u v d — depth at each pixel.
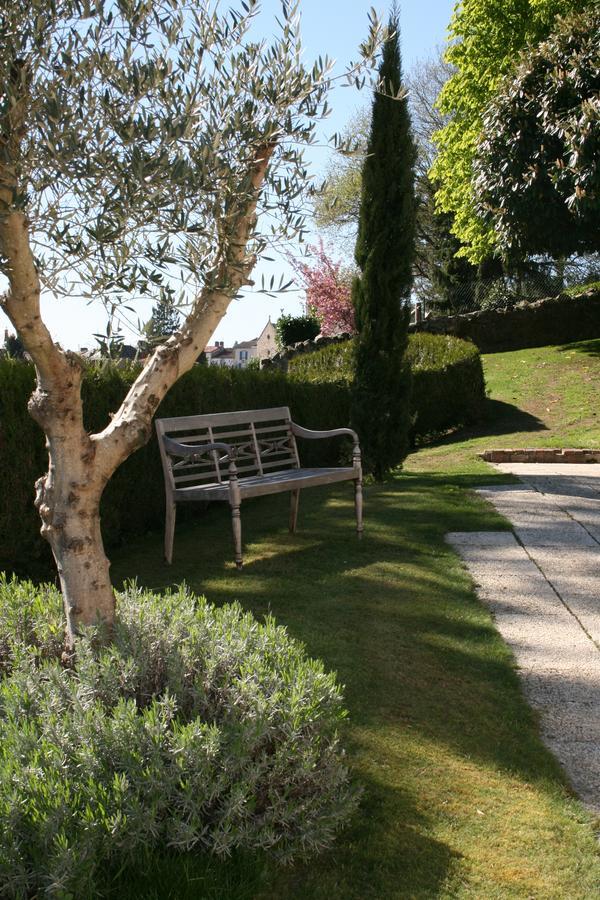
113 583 5.19
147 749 2.21
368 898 2.21
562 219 14.79
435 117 34.03
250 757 2.38
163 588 5.00
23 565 5.43
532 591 5.18
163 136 2.45
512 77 15.12
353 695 3.45
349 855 2.41
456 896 2.26
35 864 1.91
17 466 5.24
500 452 11.12
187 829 2.13
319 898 2.19
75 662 2.85
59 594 3.47
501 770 3.01
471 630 4.45
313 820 2.40
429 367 13.56
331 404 10.09
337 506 7.50
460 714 3.42
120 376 6.39
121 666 2.61
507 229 15.48
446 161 22.12
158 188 2.45
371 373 8.77
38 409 2.83
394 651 4.01
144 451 6.71
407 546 6.06
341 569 5.41
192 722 2.26
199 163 2.47
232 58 2.92
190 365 3.06
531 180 14.32
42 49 2.40
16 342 5.36
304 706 2.46
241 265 2.74
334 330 30.56
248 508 7.85
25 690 2.52
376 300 8.66
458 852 2.47
